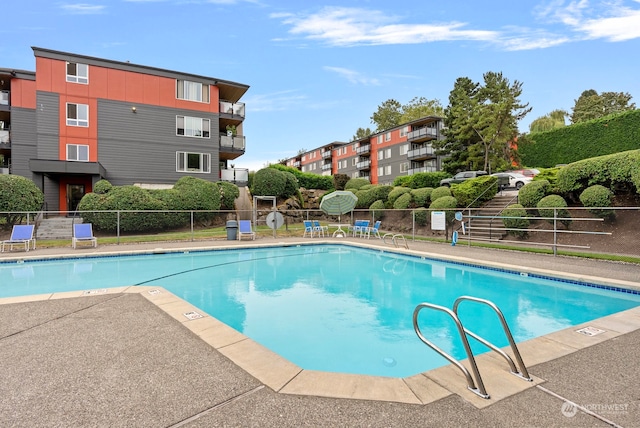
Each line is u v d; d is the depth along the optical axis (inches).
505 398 104.4
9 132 880.3
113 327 172.4
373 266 431.8
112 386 112.8
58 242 579.8
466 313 239.8
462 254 448.8
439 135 1503.4
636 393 107.6
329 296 287.7
